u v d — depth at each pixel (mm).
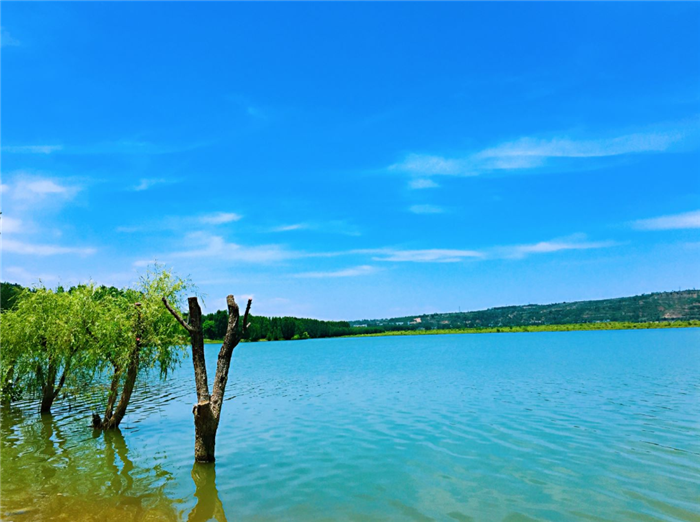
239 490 14523
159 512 12930
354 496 13883
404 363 64750
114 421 23188
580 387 35531
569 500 13297
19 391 27875
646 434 20625
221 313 128875
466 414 25766
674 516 12133
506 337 173625
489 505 13047
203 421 17281
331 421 24719
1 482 15484
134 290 23656
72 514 12797
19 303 25500
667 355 65938
